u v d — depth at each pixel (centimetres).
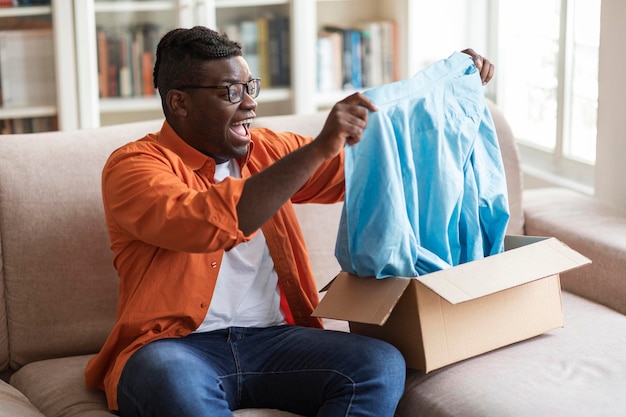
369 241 189
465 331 197
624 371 192
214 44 199
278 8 419
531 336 210
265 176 176
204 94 199
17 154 219
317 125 248
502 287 189
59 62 385
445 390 190
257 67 420
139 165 191
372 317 184
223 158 207
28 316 218
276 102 433
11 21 380
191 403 176
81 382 206
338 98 435
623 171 279
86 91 390
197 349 194
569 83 350
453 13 441
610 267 235
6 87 384
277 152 220
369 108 186
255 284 206
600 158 290
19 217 216
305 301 211
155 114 422
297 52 420
